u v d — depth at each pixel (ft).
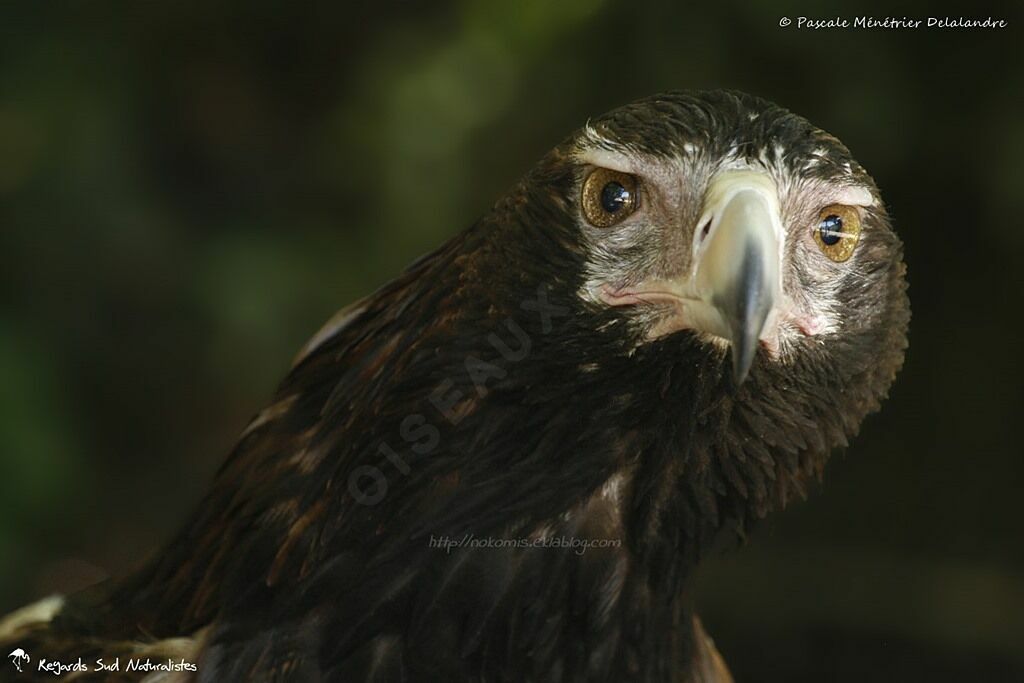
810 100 35.78
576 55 39.93
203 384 40.47
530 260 15.65
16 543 32.83
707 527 17.01
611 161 15.37
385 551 16.02
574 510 16.33
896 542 39.73
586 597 16.49
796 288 15.57
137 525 39.52
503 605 16.19
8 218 36.09
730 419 15.93
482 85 42.04
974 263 38.01
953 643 37.73
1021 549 38.68
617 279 15.40
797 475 16.83
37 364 34.68
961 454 39.50
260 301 38.88
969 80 35.14
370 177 42.80
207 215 41.50
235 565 16.75
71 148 36.35
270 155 43.60
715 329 14.75
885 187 37.29
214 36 42.96
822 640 38.60
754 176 14.94
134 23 39.27
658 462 16.19
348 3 43.96
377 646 16.08
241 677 16.15
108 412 39.78
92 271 37.17
